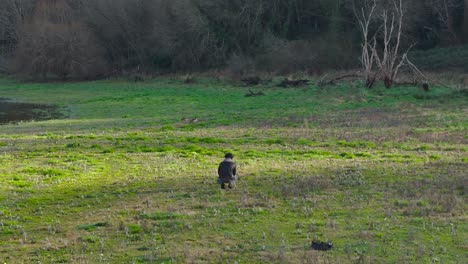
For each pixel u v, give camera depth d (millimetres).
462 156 80062
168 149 89062
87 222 51625
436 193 58219
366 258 40312
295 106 147375
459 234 45562
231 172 62375
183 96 182750
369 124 113000
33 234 48625
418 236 45125
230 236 46312
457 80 175500
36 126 131125
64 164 78312
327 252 41969
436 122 113188
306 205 55125
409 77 182000
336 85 181125
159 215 52500
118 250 43781
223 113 138875
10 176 70188
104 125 127688
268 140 95812
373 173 69188
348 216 51156
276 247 43375
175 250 43312
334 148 88875
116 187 64688
